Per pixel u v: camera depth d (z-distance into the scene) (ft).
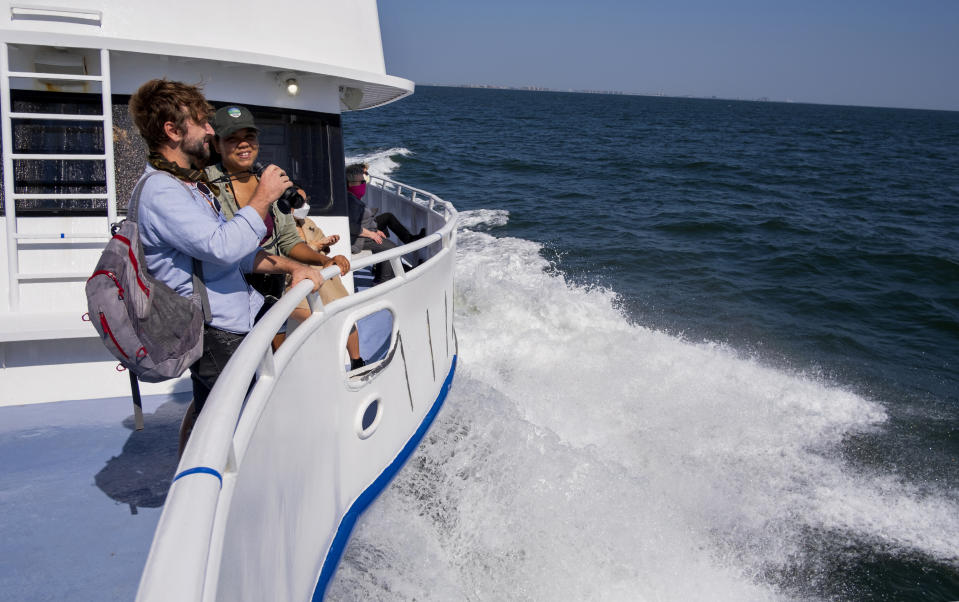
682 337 35.86
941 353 37.47
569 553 15.53
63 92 14.05
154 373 7.87
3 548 9.36
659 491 19.85
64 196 13.62
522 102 565.94
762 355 34.71
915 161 160.66
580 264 50.47
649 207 77.05
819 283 49.57
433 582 13.64
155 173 7.98
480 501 15.67
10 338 12.39
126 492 10.83
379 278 20.94
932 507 21.54
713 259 54.54
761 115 495.41
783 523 20.01
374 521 13.99
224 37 15.08
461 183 91.04
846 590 17.81
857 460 23.98
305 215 16.11
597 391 25.49
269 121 15.99
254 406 6.43
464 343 27.84
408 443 13.28
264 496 6.71
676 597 15.87
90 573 8.96
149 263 8.17
